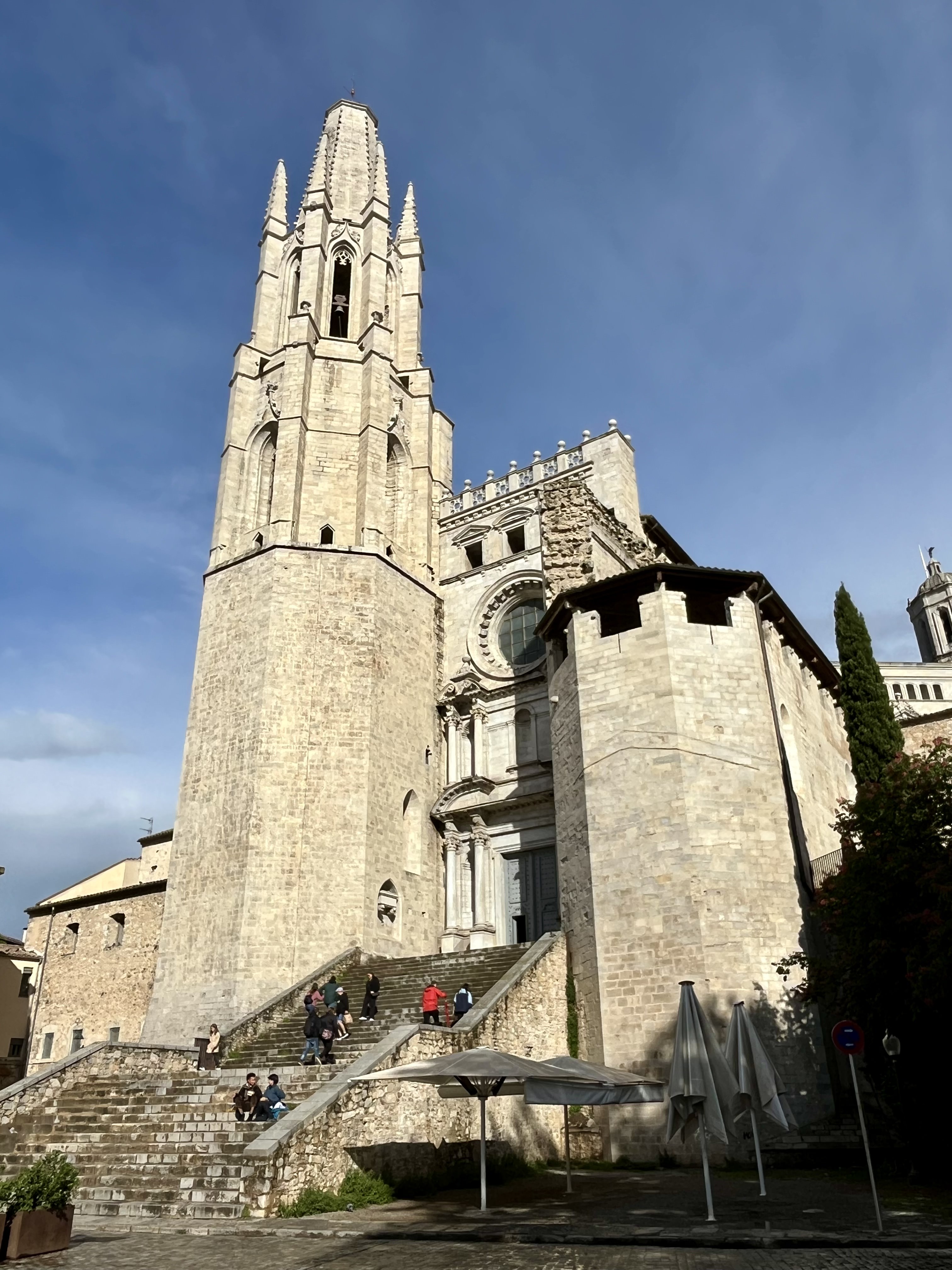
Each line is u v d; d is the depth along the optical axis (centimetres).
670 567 3027
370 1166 1834
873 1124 2419
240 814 3497
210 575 4116
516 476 4575
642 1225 1420
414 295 5075
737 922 2631
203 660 3938
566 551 3750
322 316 4744
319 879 3444
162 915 3947
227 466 4372
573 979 2884
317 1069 2205
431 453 4772
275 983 3253
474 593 4384
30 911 4828
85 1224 1612
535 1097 1739
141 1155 1916
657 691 2923
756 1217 1485
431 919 3809
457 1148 2092
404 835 3788
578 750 3089
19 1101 2270
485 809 3834
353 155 5372
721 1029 2484
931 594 8631
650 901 2698
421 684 4141
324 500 4234
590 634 3162
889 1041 1933
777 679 3275
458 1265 1153
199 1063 2647
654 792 2811
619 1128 2498
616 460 4256
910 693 7069
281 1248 1345
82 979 4384
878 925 2108
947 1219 1445
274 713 3644
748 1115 1997
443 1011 2609
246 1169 1725
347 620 3891
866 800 2270
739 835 2752
